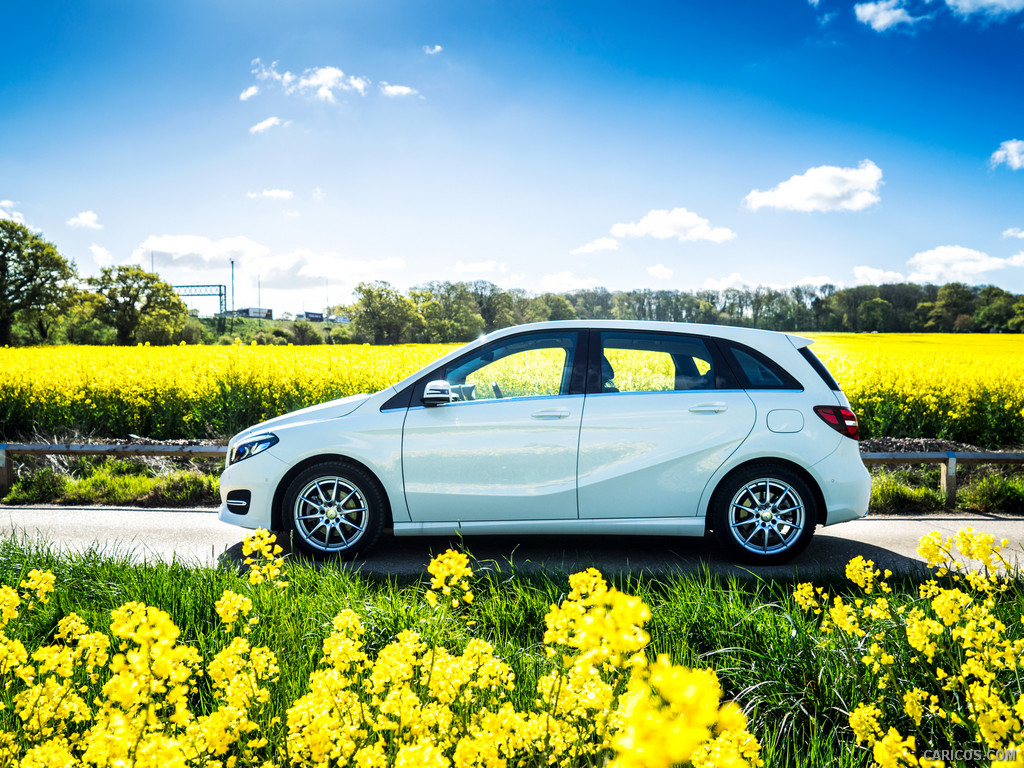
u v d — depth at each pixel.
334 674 1.65
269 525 4.50
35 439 9.64
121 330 75.88
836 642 2.54
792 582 3.81
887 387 10.83
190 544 5.06
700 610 2.91
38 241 65.25
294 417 4.66
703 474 4.32
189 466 8.06
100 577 3.55
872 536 5.30
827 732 2.23
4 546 4.02
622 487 4.32
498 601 3.17
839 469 4.33
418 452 4.37
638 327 4.55
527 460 4.33
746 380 4.43
